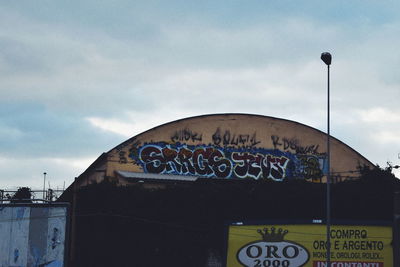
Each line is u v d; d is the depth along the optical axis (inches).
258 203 2082.9
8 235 1931.6
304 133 2443.4
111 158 2276.1
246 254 1831.9
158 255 2017.7
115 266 2000.5
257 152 2390.5
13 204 1934.1
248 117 2405.3
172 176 2284.7
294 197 2092.8
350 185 2139.5
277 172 2394.2
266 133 2410.2
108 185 2047.2
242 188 2095.2
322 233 1815.9
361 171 2196.1
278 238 1827.0
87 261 2000.5
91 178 2299.5
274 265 1820.9
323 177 2442.2
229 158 2362.2
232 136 2380.7
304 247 1817.2
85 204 2034.9
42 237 1921.8
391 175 2148.1
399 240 1686.8
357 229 1812.3
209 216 2059.5
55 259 1907.0
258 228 1836.9
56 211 1926.7
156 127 2329.0
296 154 2426.2
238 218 2065.7
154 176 2251.5
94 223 2020.2
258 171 2378.2
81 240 2016.5
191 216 2052.2
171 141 2332.7
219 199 2068.2
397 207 1684.3
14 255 1925.4
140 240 2018.9
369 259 1802.4
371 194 2108.8
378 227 1811.0
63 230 1919.3
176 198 2057.1
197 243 2036.2
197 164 2335.1
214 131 2369.6
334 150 2466.8
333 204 2098.9
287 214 2090.3
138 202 2041.1
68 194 2201.0
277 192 2098.9
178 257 2025.1
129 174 2236.7
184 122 2351.1
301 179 2197.3
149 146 2315.5
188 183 2246.6
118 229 2016.5
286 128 2431.1
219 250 2036.2
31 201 2047.2
